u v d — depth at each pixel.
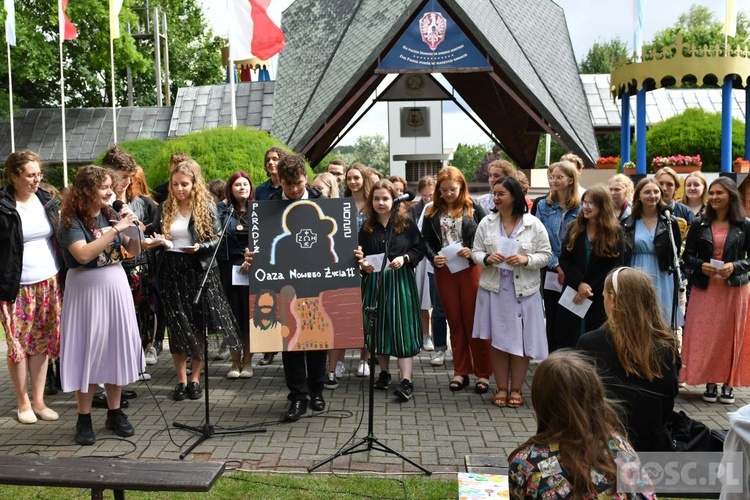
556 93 16.25
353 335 5.11
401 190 7.95
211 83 41.44
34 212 5.40
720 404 5.93
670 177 6.61
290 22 20.19
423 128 30.91
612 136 40.03
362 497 3.99
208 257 5.70
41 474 3.23
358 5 17.97
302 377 5.44
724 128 13.01
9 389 6.40
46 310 5.46
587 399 2.36
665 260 5.89
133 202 6.06
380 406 5.76
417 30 13.62
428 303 7.77
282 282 5.12
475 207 6.28
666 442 3.17
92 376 4.82
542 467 2.35
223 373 6.84
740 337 5.77
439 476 4.32
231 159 10.05
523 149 20.64
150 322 6.43
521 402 5.78
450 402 5.89
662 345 3.13
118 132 23.03
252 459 4.60
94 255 4.64
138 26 33.66
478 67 13.70
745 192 8.06
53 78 29.89
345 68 14.55
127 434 5.04
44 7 23.11
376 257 5.75
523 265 5.60
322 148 17.97
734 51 12.59
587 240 5.57
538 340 5.66
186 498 3.99
